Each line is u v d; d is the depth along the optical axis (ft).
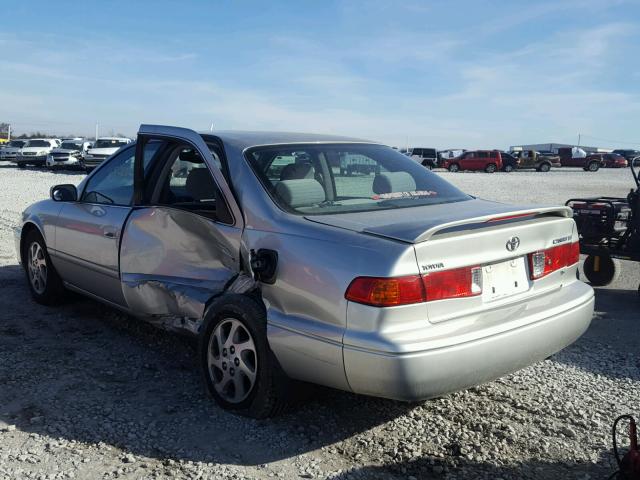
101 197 16.58
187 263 13.70
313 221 11.46
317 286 10.53
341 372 10.24
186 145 14.07
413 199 13.29
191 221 13.29
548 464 10.80
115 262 15.31
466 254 10.59
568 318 11.80
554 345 11.64
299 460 10.73
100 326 17.42
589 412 12.81
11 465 10.36
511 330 10.73
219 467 10.44
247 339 11.98
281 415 12.18
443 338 10.02
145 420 12.01
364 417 12.32
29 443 11.08
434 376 9.87
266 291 11.40
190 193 14.01
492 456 11.02
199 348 12.83
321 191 12.69
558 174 143.54
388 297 9.82
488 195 70.54
